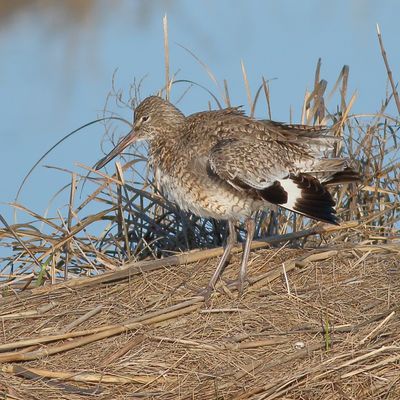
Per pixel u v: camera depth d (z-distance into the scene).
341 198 14.47
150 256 14.40
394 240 13.83
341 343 11.38
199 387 10.97
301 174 12.88
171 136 13.66
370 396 10.82
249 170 12.73
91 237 14.38
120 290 12.77
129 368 11.24
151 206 14.63
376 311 11.97
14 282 13.44
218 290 12.59
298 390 10.83
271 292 12.48
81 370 11.20
